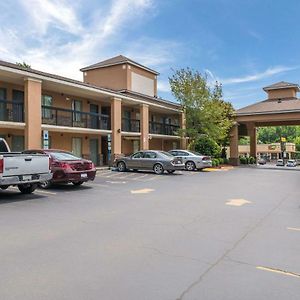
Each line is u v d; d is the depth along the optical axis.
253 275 4.71
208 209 9.63
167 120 38.84
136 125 32.88
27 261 5.23
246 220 8.21
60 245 6.06
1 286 4.31
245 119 37.12
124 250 5.79
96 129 25.73
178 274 4.73
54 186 14.72
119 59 34.91
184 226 7.54
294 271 4.88
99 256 5.47
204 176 20.88
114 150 26.48
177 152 26.59
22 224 7.66
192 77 34.28
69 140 26.44
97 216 8.58
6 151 13.27
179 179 18.59
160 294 4.09
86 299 3.96
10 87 21.77
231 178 19.72
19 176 11.16
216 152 35.09
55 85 22.22
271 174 23.45
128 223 7.81
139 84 35.88
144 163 22.33
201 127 33.91
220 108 34.00
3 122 18.91
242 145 82.69
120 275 4.68
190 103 33.81
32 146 19.69
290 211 9.42
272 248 5.95
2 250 5.77
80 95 26.20
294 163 55.16
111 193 12.79
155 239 6.47
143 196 12.10
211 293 4.13
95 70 35.97
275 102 39.34
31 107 19.66
